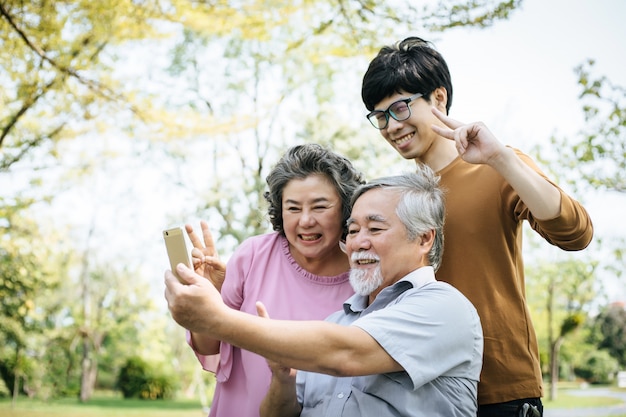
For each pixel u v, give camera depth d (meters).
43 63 7.24
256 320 1.59
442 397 1.82
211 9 6.79
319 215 2.25
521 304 2.25
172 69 16.72
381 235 1.93
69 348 20.95
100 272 23.66
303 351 1.62
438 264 2.04
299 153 2.31
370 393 1.86
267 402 1.99
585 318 19.03
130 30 7.03
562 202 1.97
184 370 24.91
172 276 1.59
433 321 1.78
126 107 7.54
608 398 18.80
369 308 1.98
